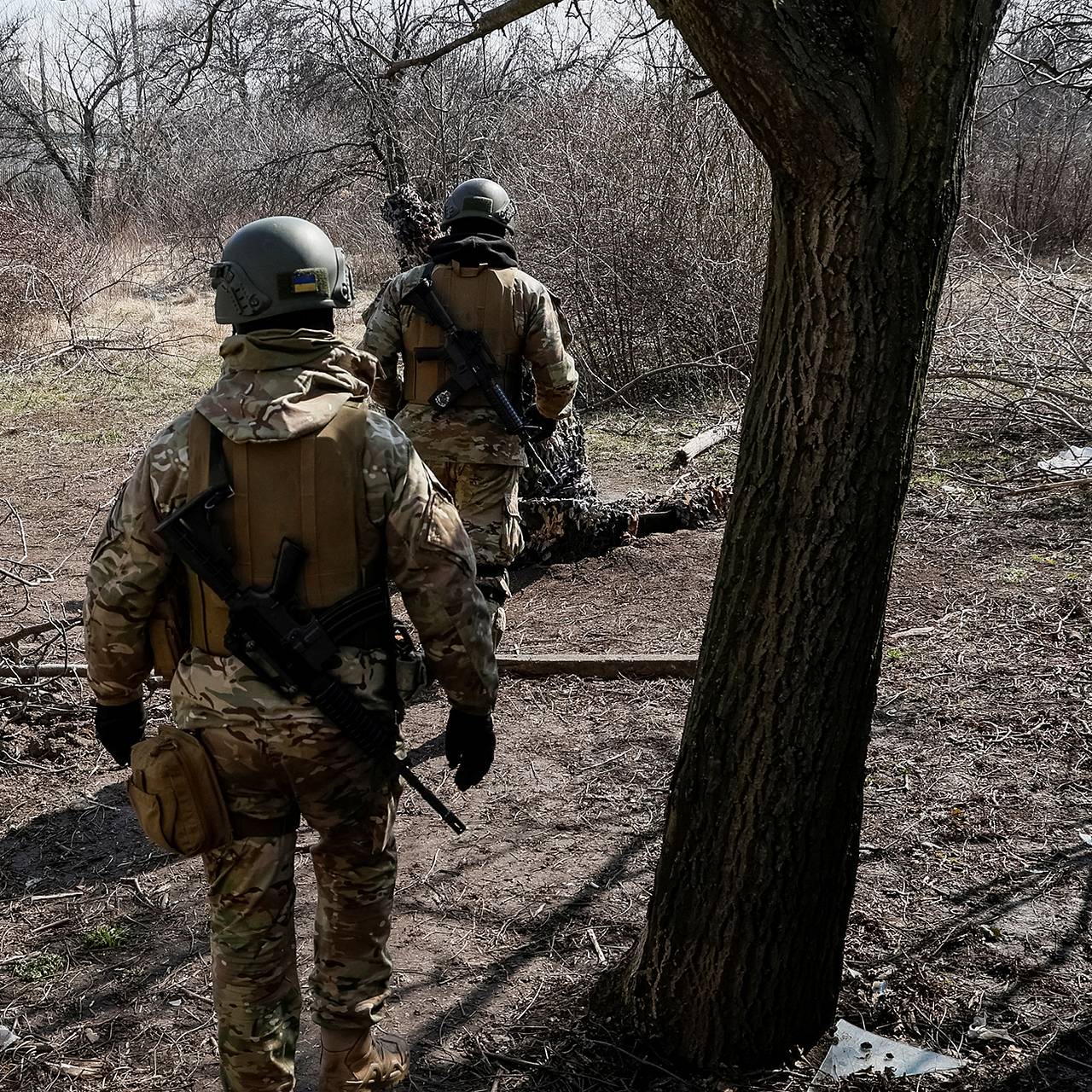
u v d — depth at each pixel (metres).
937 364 8.18
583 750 4.04
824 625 2.23
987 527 5.98
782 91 1.96
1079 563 5.41
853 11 2.00
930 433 7.71
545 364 4.22
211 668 2.13
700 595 5.38
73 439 9.08
